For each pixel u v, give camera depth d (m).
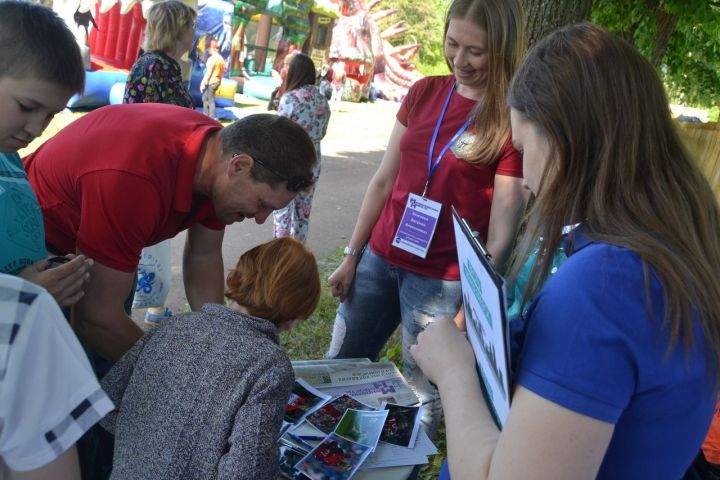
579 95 0.93
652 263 0.86
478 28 2.04
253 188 1.69
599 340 0.82
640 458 0.89
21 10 1.17
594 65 0.93
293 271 1.67
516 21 2.03
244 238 5.43
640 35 5.29
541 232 1.01
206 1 12.52
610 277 0.85
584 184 0.95
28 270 1.44
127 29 10.78
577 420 0.82
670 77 7.57
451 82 2.32
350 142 12.66
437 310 2.35
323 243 5.88
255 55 17.41
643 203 0.91
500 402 0.98
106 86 9.97
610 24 5.21
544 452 0.82
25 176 1.51
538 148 1.00
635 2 5.16
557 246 0.98
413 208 2.32
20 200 1.44
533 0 3.29
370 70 21.70
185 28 3.66
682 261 0.86
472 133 2.19
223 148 1.70
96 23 10.52
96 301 1.65
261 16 17.08
